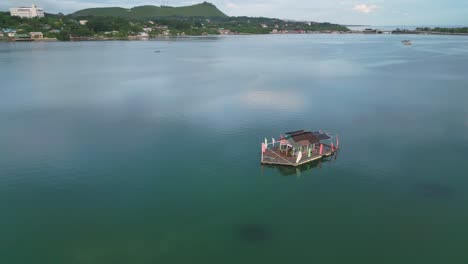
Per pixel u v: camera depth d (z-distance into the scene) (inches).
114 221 1596.9
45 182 1926.7
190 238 1489.9
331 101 3666.3
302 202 1766.7
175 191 1851.6
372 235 1510.8
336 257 1382.9
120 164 2143.2
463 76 5226.4
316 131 2568.9
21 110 3243.1
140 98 3764.8
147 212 1667.1
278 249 1425.9
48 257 1375.5
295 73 5536.4
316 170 2113.7
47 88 4252.0
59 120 2957.7
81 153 2287.2
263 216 1647.4
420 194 1825.8
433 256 1386.6
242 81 4798.2
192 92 4082.2
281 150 2336.4
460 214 1649.9
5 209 1676.9
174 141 2516.0
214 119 3034.0
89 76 5187.0
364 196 1815.9
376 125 2888.8
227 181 1967.3
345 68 6151.6
